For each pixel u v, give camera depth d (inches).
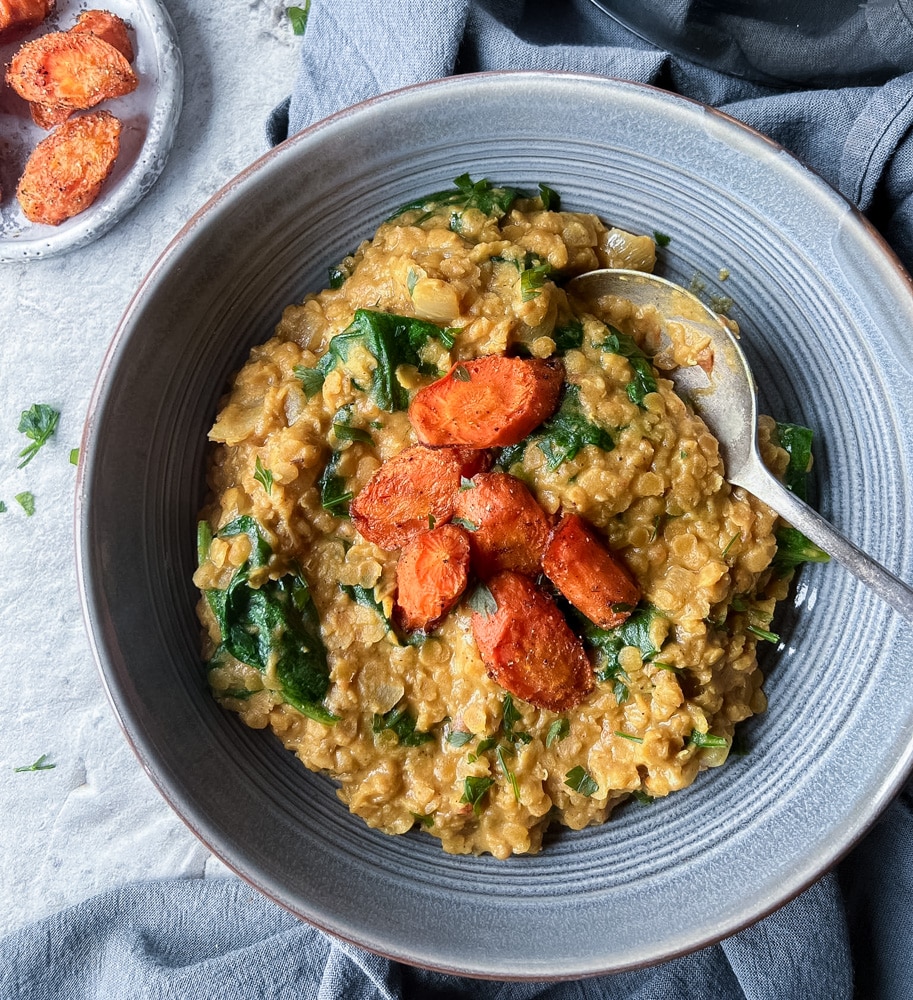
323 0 15.9
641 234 14.9
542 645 13.7
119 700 13.9
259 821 14.4
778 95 15.7
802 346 14.7
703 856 14.5
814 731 14.5
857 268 14.1
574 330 14.2
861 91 15.3
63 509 17.1
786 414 14.9
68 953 16.7
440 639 14.2
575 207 15.0
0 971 16.5
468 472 13.8
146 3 16.7
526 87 14.1
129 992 16.4
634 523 13.9
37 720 17.0
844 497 14.7
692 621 13.8
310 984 16.3
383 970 15.8
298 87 16.3
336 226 14.9
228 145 17.1
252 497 14.1
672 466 13.9
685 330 14.4
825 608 14.7
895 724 14.0
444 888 14.6
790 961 15.8
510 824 14.2
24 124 17.3
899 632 14.2
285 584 14.2
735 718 14.5
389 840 14.7
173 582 14.6
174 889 16.9
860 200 15.7
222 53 17.2
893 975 16.1
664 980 16.2
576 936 14.3
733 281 14.8
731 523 14.0
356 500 13.8
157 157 16.8
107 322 17.1
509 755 14.1
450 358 13.9
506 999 16.4
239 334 14.9
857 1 14.1
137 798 17.1
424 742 14.2
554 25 16.9
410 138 14.4
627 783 13.9
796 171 14.0
